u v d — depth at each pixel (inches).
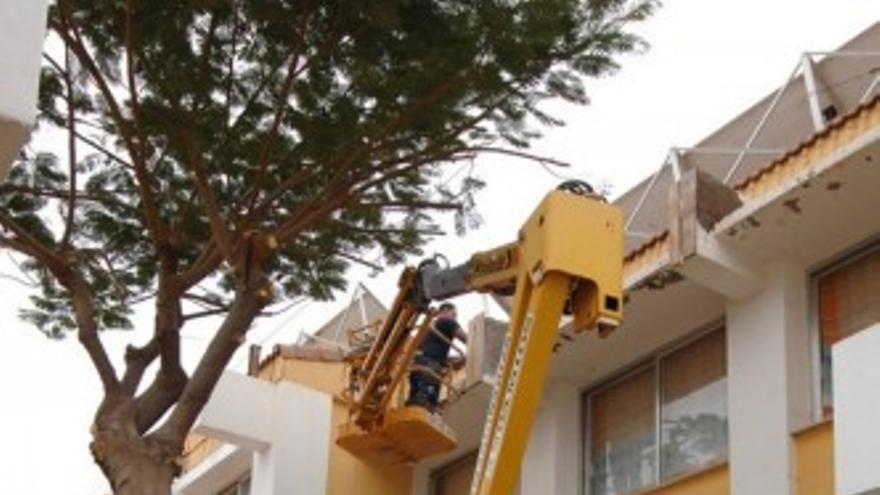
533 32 399.9
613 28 412.5
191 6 390.0
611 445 570.3
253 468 665.6
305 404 669.3
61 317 475.5
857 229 465.7
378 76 411.2
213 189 431.5
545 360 331.9
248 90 415.8
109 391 414.6
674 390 539.5
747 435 474.6
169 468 406.9
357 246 467.8
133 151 412.5
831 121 483.2
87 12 401.4
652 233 575.5
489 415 344.2
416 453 543.2
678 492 505.4
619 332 546.6
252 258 418.0
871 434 342.3
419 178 454.9
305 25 398.3
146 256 462.6
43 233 452.1
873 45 534.3
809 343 476.4
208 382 417.7
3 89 199.6
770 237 476.4
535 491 583.5
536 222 341.1
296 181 432.1
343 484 662.5
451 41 401.1
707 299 513.3
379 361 515.5
